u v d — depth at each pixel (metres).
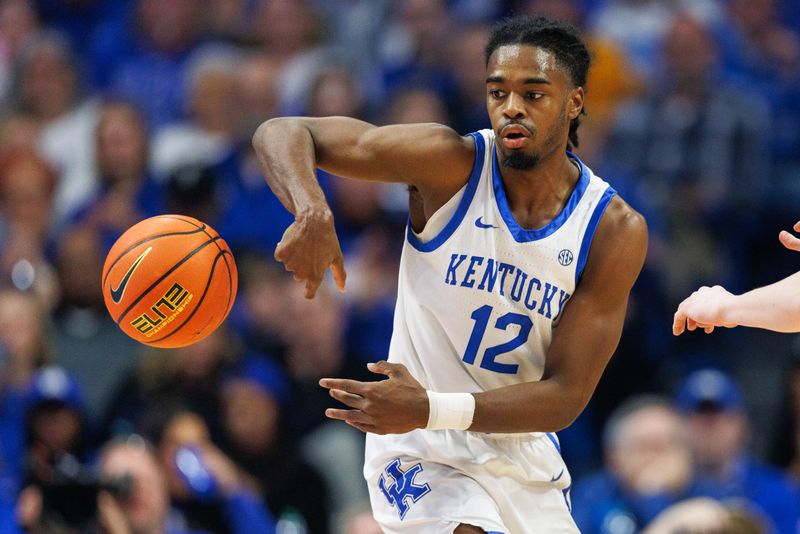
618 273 14.91
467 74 37.19
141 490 21.47
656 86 37.53
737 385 33.75
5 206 34.84
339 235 33.62
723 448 26.16
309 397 29.30
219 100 37.97
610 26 40.25
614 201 15.12
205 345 28.06
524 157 14.40
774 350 34.41
